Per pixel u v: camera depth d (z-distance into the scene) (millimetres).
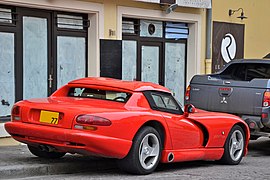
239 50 16922
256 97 10508
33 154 8883
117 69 13047
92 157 9227
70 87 8664
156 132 8000
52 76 11992
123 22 13812
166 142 8172
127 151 7566
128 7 13336
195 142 8781
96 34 12617
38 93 11727
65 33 12250
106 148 7305
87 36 12750
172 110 8531
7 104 11109
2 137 10633
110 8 12875
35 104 7762
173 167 9117
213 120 9086
